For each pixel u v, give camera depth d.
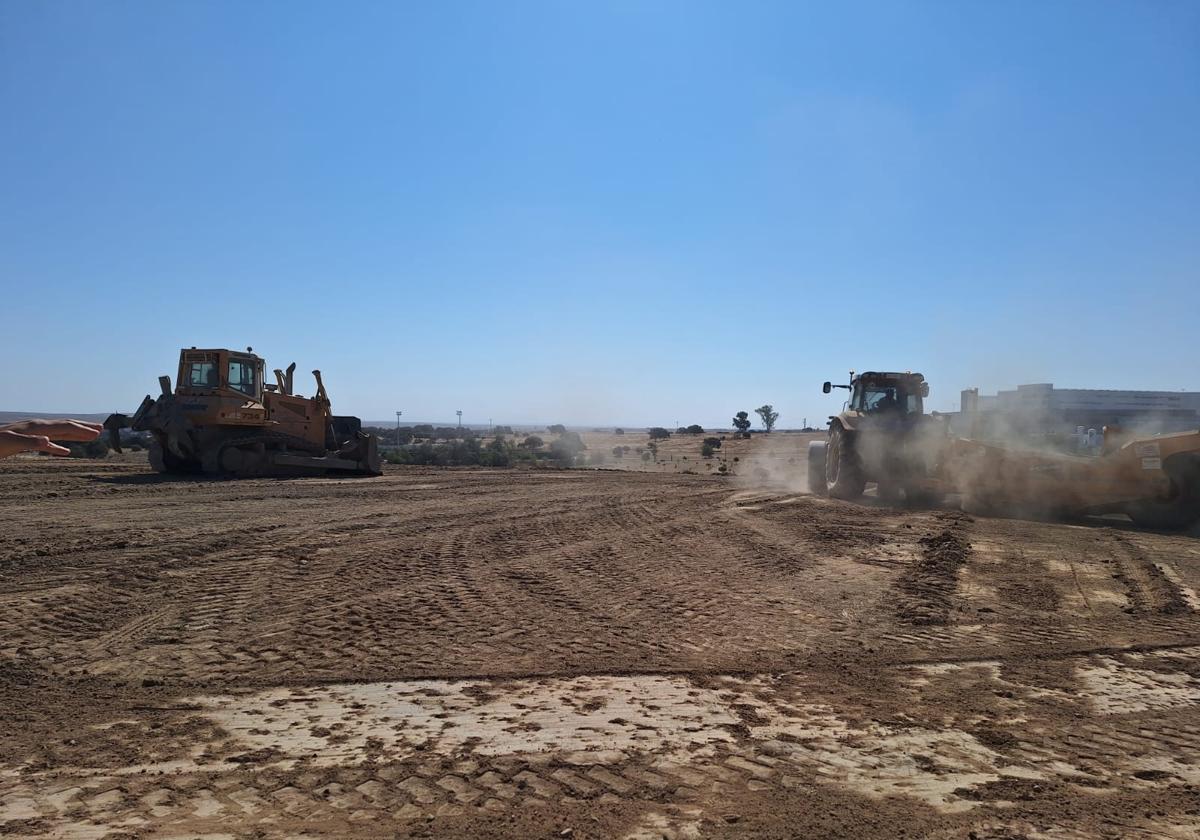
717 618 7.54
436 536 11.73
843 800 4.13
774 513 15.06
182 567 9.10
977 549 11.28
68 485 17.36
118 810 3.93
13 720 5.02
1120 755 4.74
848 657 6.50
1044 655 6.64
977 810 4.05
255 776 4.30
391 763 4.48
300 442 23.11
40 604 7.46
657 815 3.94
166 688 5.59
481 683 5.78
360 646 6.54
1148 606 8.22
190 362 21.30
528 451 52.09
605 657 6.37
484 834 3.74
